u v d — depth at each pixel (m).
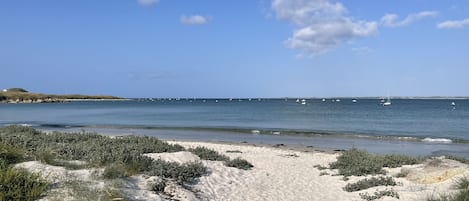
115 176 10.02
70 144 14.84
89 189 8.46
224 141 29.86
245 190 12.34
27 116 66.88
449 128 42.19
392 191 11.23
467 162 15.32
